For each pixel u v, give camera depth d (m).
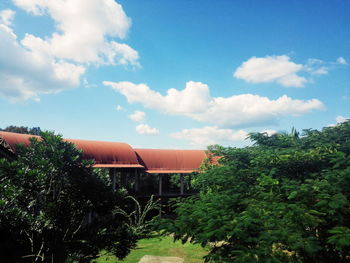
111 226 11.79
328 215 6.98
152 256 15.43
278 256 5.98
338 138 12.89
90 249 10.58
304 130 15.05
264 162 11.11
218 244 13.20
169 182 30.97
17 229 8.97
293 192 7.33
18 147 10.42
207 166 24.55
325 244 7.06
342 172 7.62
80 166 10.95
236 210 8.41
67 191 10.44
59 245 9.99
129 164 24.39
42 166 9.60
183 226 7.25
